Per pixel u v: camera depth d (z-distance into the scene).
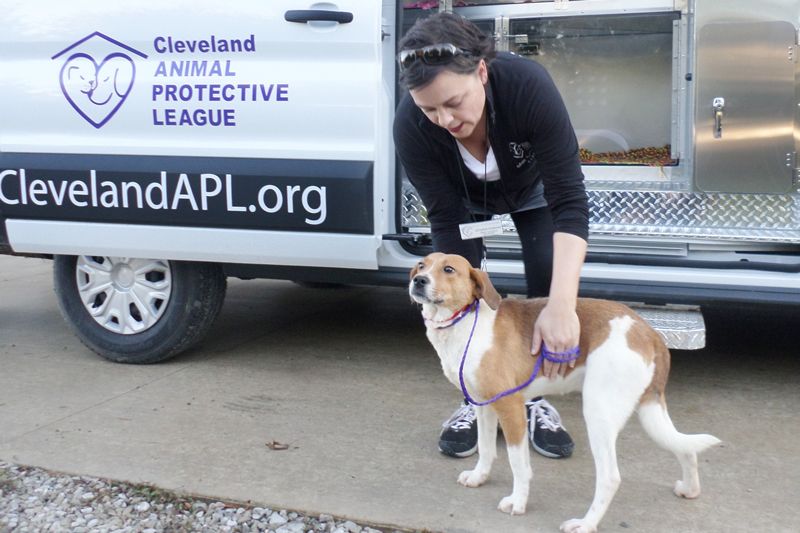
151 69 3.81
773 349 4.41
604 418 2.43
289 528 2.58
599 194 4.64
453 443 3.07
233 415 3.53
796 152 4.38
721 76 4.41
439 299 2.47
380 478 2.91
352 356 4.38
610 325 2.48
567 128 2.57
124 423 3.44
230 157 3.72
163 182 3.81
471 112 2.42
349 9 3.51
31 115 4.00
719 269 3.53
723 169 4.47
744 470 2.94
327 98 3.57
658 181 5.08
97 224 3.96
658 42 5.68
